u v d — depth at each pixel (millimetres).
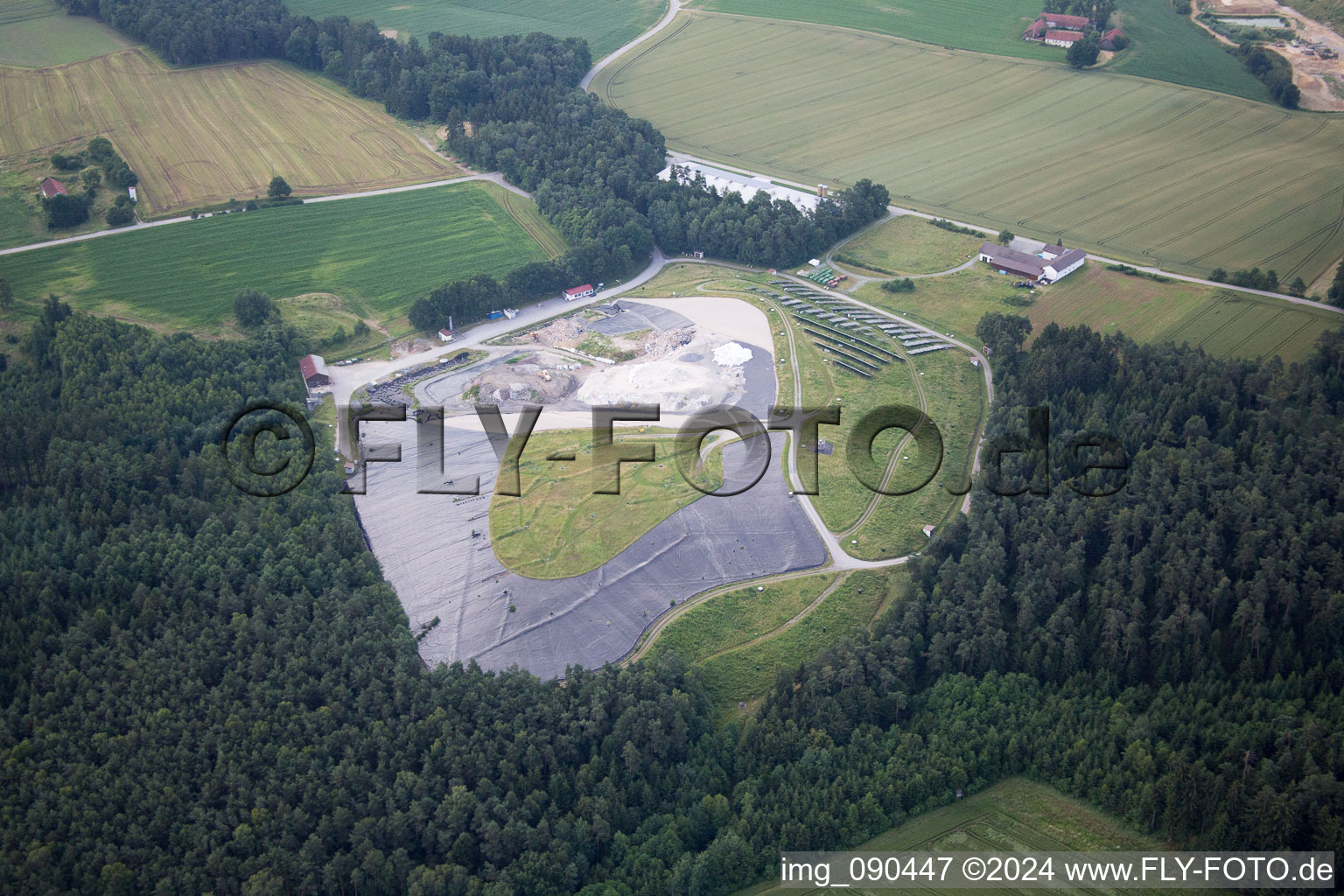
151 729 185750
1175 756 184625
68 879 165875
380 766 184000
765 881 179500
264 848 172375
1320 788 172875
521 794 185250
